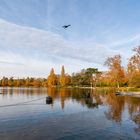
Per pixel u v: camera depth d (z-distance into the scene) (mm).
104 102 53250
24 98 67438
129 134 21656
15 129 23062
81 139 19734
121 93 84625
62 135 20969
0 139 19438
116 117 30969
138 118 30312
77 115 32531
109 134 21562
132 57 97125
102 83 164750
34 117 30609
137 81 95812
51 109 39688
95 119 29359
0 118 29609
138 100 58094
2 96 76750
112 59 117812
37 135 20844
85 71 198625
